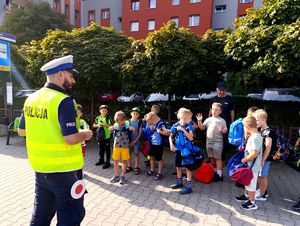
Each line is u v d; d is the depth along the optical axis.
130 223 3.43
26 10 24.20
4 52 8.20
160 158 5.04
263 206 3.96
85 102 8.54
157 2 30.38
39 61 7.54
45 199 2.39
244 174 3.70
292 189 4.68
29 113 2.32
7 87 8.49
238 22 6.81
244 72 5.96
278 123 6.68
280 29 5.52
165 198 4.21
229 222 3.48
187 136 4.41
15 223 3.36
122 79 7.23
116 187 4.65
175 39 6.54
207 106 7.49
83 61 7.09
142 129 5.33
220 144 4.95
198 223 3.45
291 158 4.18
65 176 2.27
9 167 5.64
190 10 28.88
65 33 7.99
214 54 6.69
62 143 2.23
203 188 4.64
